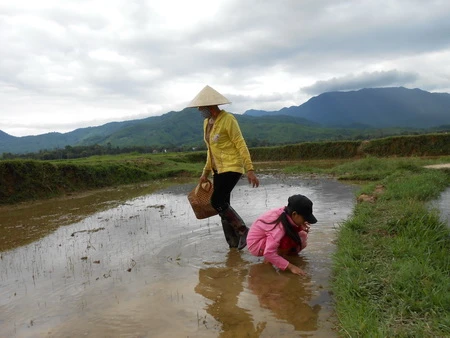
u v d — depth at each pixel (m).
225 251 4.96
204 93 4.73
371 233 4.70
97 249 5.43
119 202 10.41
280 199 8.99
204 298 3.51
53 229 7.05
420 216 4.77
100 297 3.65
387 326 2.53
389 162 14.78
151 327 2.99
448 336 2.33
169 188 13.45
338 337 2.67
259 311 3.18
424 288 2.95
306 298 3.38
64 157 48.56
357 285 3.18
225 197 4.89
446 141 25.06
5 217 8.80
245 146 4.64
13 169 11.26
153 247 5.33
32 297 3.77
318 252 4.62
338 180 12.69
